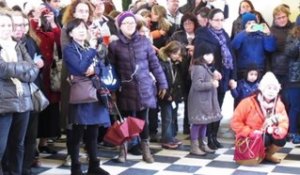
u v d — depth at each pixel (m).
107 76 4.48
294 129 5.68
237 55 5.83
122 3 8.41
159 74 4.93
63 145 5.58
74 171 4.34
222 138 5.92
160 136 5.88
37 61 4.21
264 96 4.78
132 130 4.55
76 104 4.20
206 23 5.70
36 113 4.22
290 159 5.00
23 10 4.85
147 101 4.75
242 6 6.69
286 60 5.75
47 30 4.94
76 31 4.16
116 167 4.71
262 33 5.80
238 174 4.47
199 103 5.09
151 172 4.54
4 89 3.69
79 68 4.09
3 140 3.78
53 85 4.86
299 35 5.52
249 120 4.79
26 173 4.32
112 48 4.76
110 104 4.48
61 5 6.61
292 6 7.09
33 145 4.34
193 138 5.18
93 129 4.34
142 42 4.81
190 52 5.58
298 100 5.65
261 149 4.73
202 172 4.54
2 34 3.78
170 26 6.18
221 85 5.46
